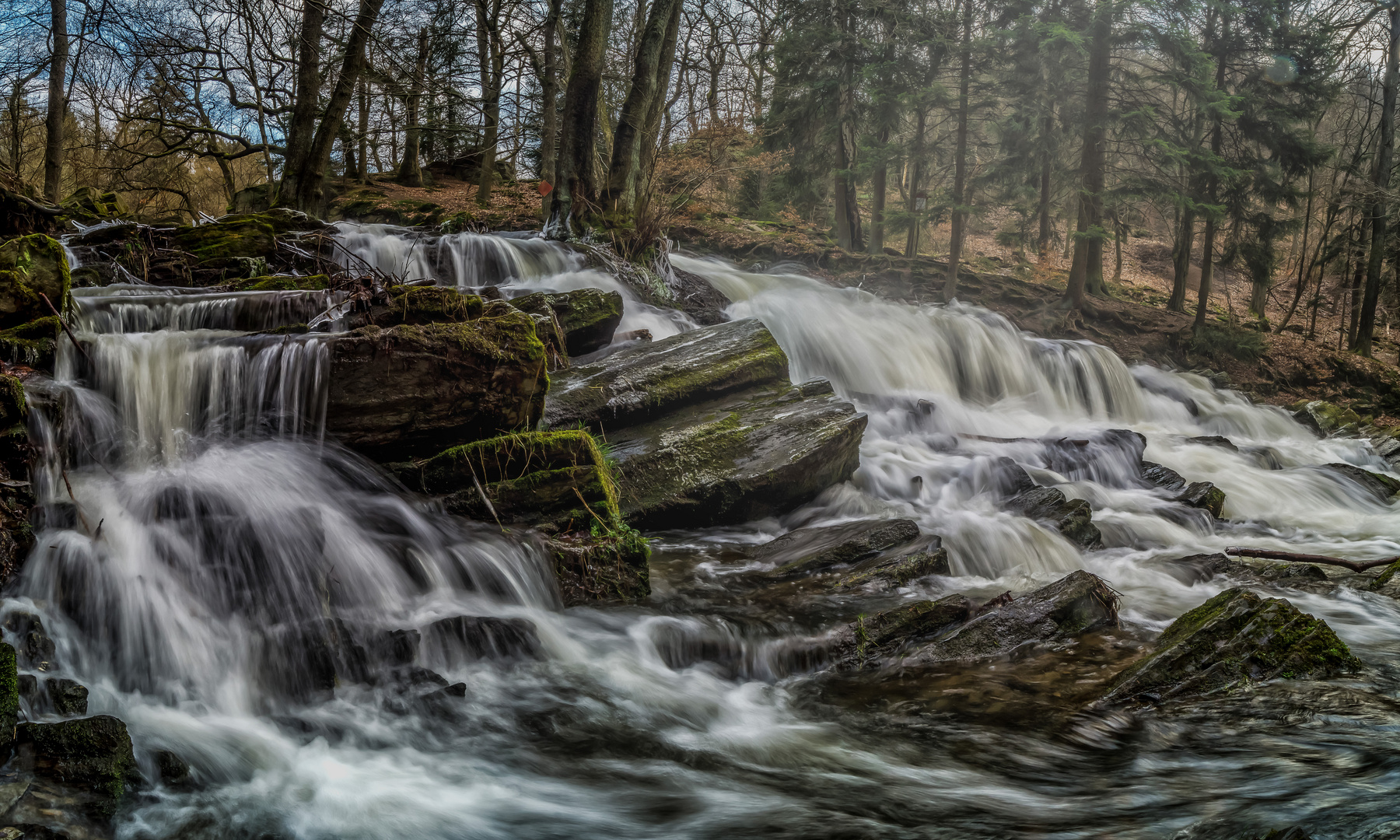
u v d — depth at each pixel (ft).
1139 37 67.31
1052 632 20.59
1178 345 74.33
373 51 64.85
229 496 19.52
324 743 15.15
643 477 27.89
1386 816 11.71
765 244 75.00
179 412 22.16
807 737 16.48
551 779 14.75
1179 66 70.59
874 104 74.08
